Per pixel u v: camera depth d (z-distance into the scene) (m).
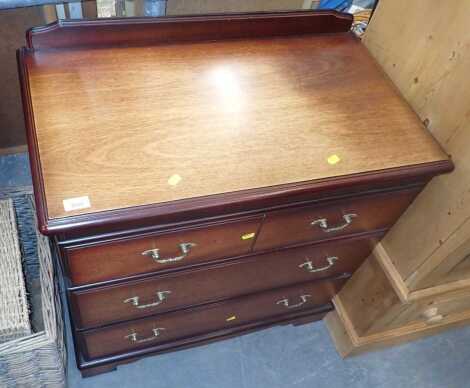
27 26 1.34
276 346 1.51
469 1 0.88
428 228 1.09
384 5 1.08
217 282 1.11
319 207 0.95
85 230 0.75
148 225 0.81
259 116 0.93
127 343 1.24
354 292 1.41
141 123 0.86
